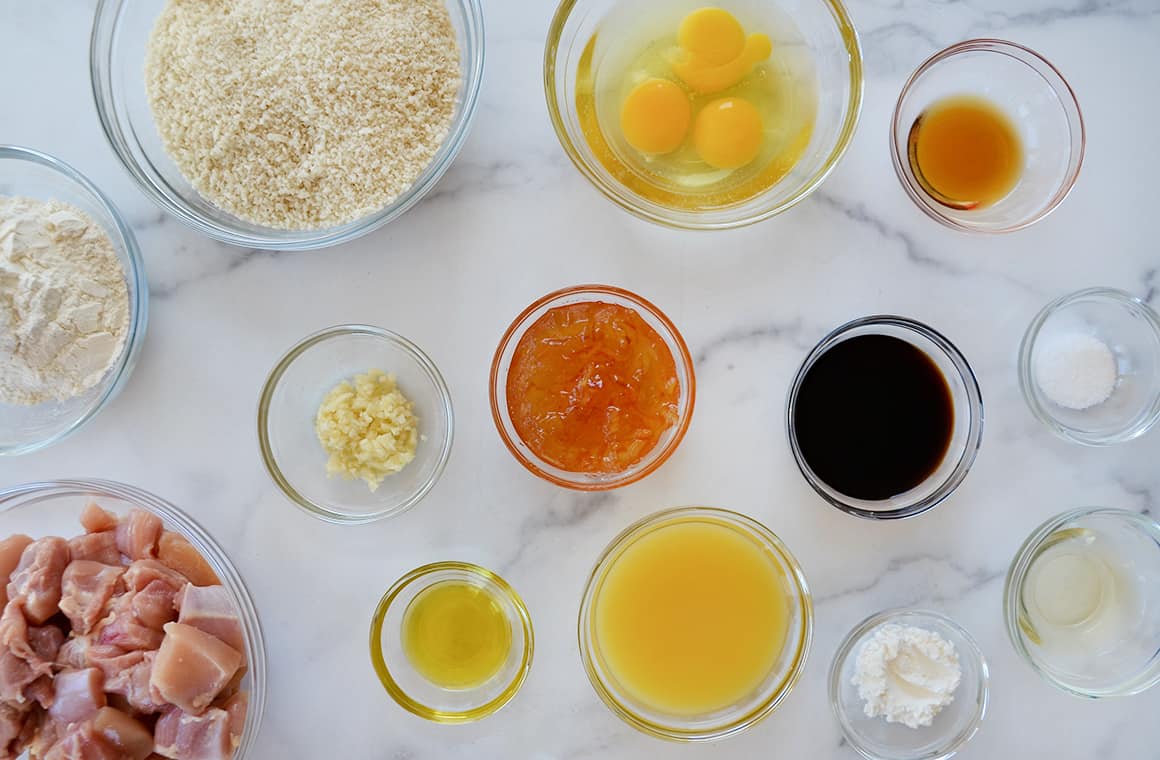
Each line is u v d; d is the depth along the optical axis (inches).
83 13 21.6
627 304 21.5
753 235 21.8
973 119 21.8
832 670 21.3
